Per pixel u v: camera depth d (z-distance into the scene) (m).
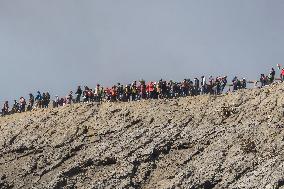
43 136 192.38
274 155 164.62
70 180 174.12
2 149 191.62
